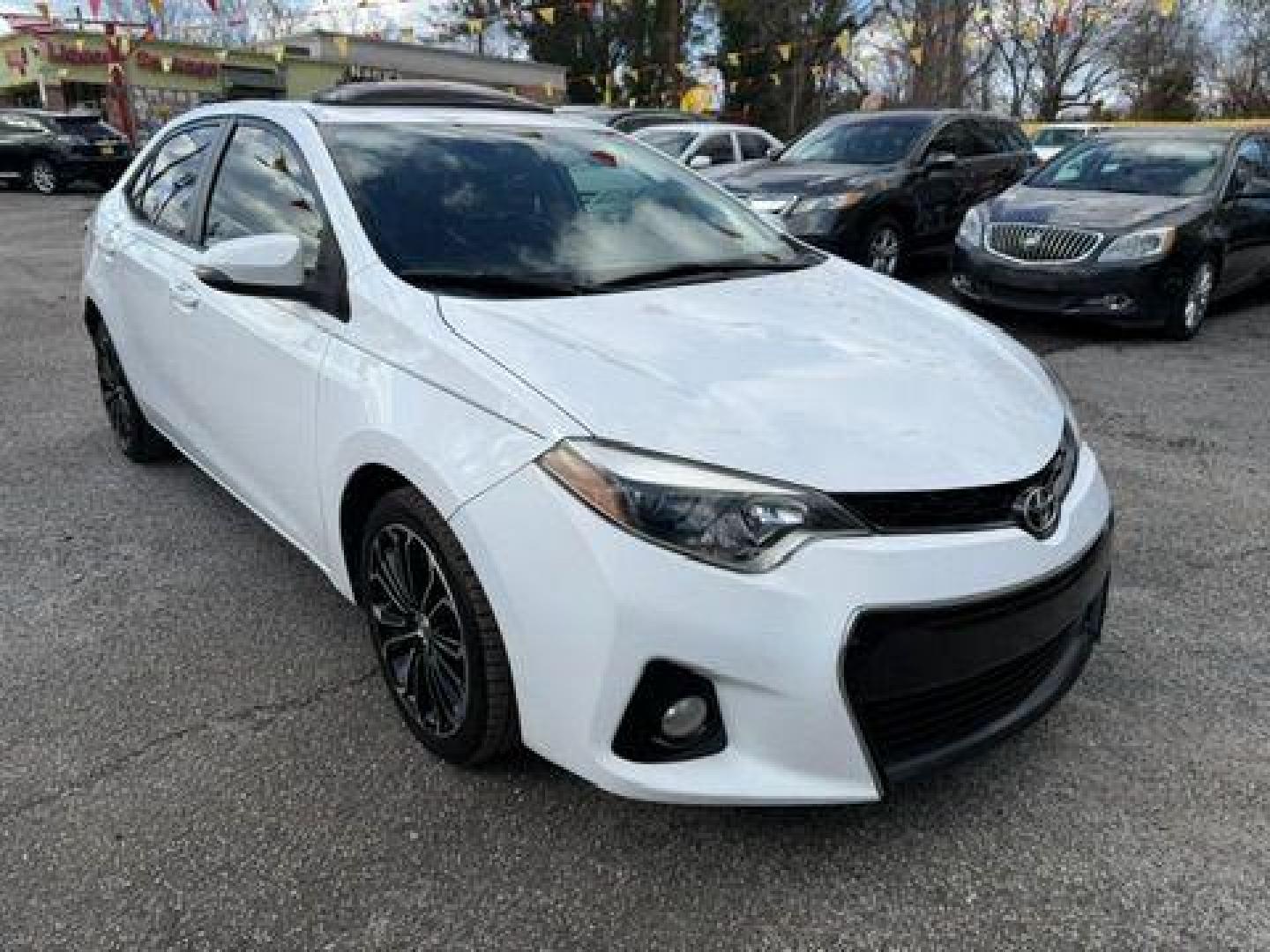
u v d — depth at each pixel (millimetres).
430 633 2633
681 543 2121
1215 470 5031
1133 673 3195
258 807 2594
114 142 21062
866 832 2514
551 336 2574
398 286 2787
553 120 3971
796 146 10656
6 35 26609
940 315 3258
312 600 3648
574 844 2467
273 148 3498
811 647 2115
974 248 8047
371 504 2877
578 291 2936
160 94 26906
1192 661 3270
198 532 4215
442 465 2391
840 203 8992
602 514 2150
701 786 2186
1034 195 8391
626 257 3258
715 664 2127
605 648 2150
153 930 2227
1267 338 7941
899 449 2311
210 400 3637
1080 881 2363
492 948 2184
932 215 9992
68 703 3037
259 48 28391
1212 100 39594
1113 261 7422
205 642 3373
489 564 2301
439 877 2369
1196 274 7738
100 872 2385
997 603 2268
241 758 2781
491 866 2398
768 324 2840
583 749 2252
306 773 2719
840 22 33438
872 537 2182
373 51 30312
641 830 2510
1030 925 2242
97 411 5898
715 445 2211
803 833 2508
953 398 2566
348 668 3219
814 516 2156
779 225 3990
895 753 2281
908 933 2225
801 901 2305
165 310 3877
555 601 2205
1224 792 2654
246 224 3496
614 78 33219
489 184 3311
